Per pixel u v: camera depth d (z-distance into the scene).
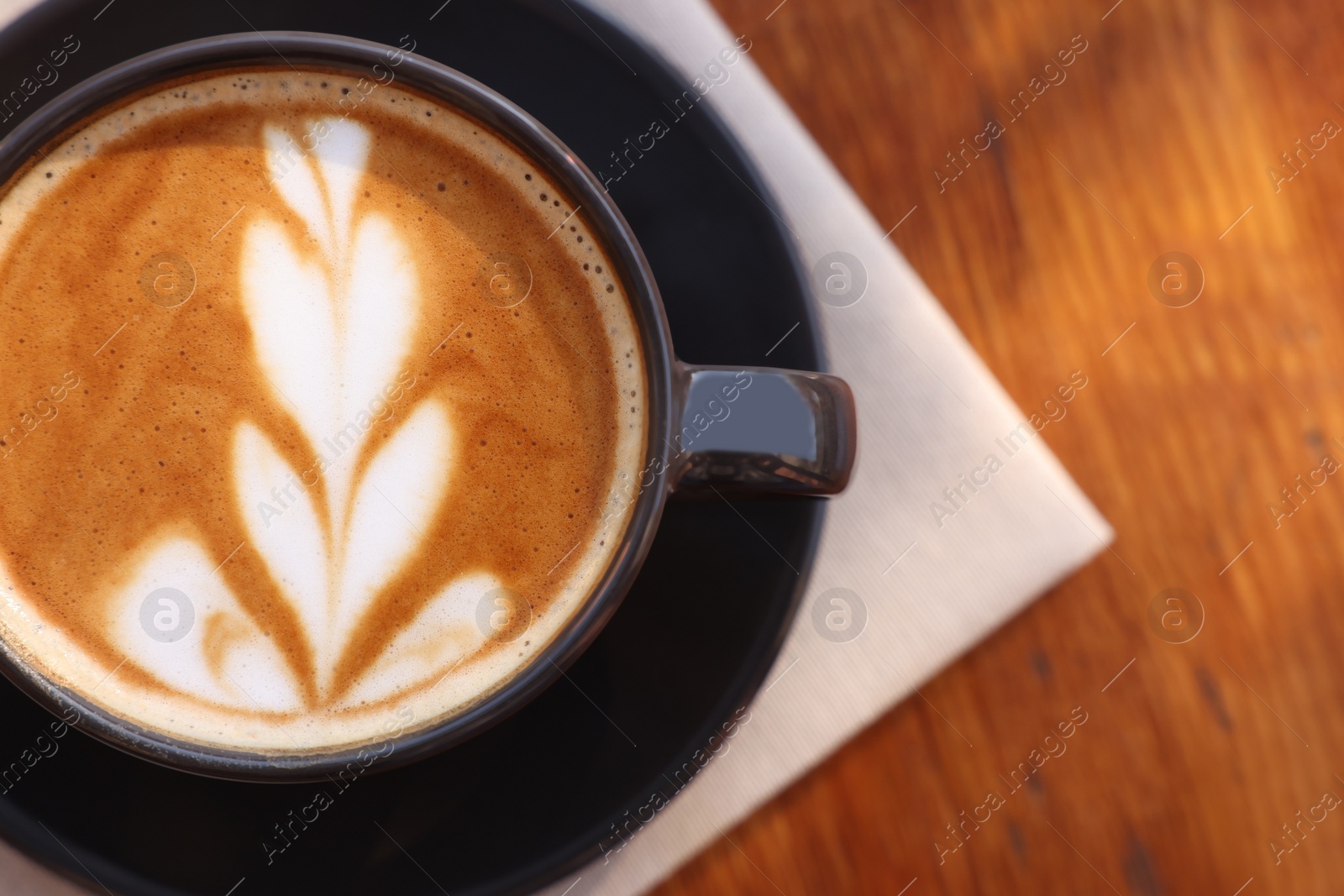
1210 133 0.44
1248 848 0.43
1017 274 0.44
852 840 0.43
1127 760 0.43
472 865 0.41
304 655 0.40
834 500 0.43
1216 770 0.43
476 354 0.41
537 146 0.40
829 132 0.44
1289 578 0.43
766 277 0.42
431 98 0.40
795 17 0.44
